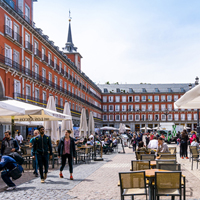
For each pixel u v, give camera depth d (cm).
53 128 1574
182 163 1486
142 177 581
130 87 9506
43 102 3716
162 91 9238
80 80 6084
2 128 2608
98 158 1767
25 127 3191
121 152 2473
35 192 789
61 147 1008
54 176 1072
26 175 1121
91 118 2589
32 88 3381
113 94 9181
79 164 1511
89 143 2075
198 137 2412
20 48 3031
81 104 6066
